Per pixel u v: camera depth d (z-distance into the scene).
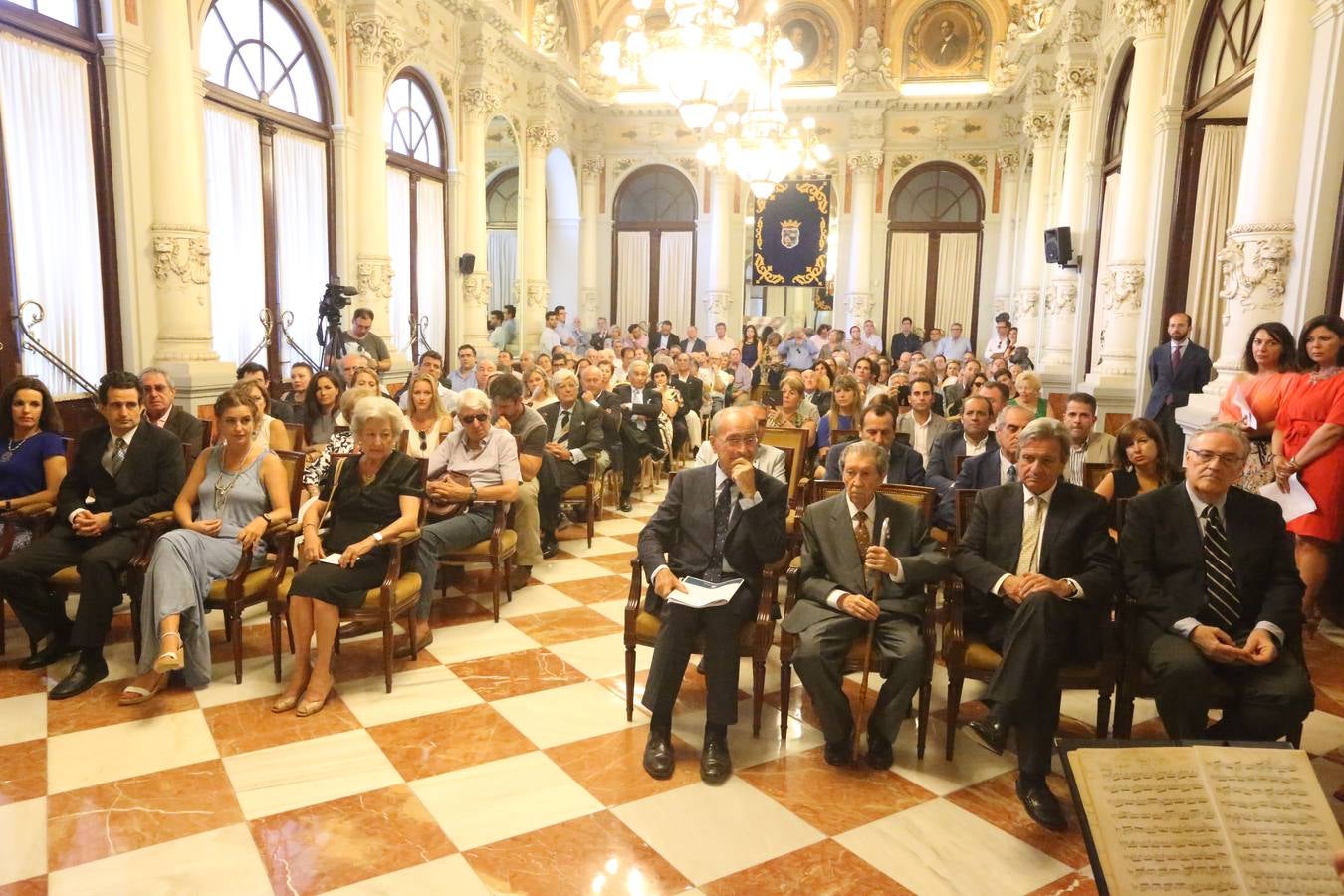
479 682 3.59
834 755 3.00
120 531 3.65
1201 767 1.71
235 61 7.37
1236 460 2.78
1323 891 1.56
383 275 9.13
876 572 3.03
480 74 10.99
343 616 3.38
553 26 12.80
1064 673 2.86
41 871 2.31
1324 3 4.54
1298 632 2.73
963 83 14.82
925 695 3.03
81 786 2.73
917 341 14.47
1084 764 1.72
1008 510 3.07
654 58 6.30
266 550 3.78
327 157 8.65
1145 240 7.43
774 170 9.05
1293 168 4.77
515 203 15.62
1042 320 11.22
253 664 3.73
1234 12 6.30
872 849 2.50
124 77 5.99
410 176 10.23
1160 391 6.09
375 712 3.30
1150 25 7.23
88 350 5.96
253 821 2.56
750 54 6.40
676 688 2.98
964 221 15.13
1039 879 2.38
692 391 8.89
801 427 5.84
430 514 4.20
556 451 5.60
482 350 11.58
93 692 3.41
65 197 5.74
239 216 7.50
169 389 4.22
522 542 4.73
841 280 15.50
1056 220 11.46
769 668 3.86
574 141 15.14
